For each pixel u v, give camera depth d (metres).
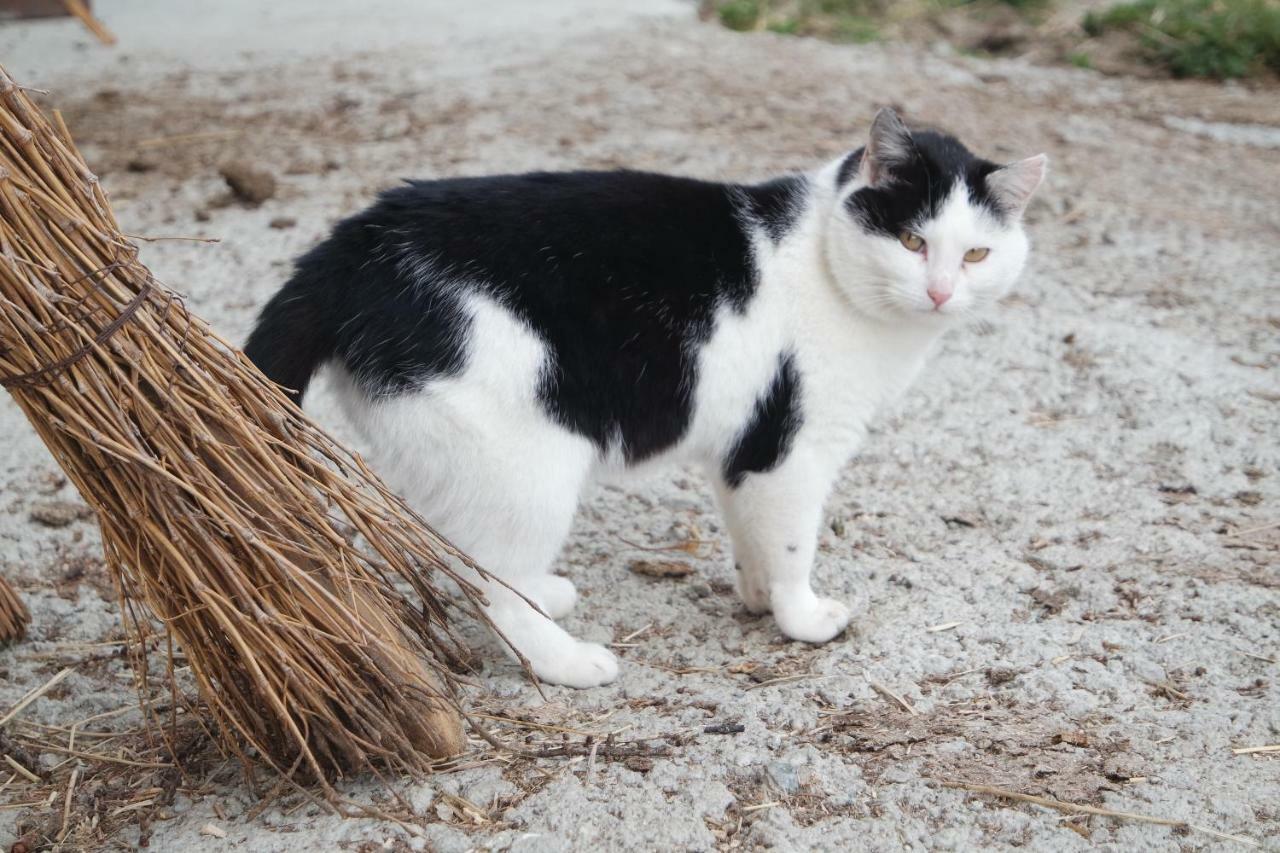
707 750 2.82
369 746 2.62
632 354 3.02
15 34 9.29
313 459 2.60
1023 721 2.96
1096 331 5.21
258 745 2.64
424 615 2.88
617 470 3.24
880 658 3.28
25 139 2.23
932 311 3.21
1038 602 3.54
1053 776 2.72
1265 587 3.52
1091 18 10.36
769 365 3.20
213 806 2.71
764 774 2.73
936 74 9.05
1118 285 5.75
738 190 3.29
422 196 3.02
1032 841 2.54
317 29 9.45
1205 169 7.49
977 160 3.36
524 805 2.64
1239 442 4.41
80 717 3.09
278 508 2.50
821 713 3.01
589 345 2.96
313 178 6.42
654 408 3.12
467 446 2.88
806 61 8.94
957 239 3.21
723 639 3.49
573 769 2.76
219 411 2.43
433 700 2.78
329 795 2.59
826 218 3.29
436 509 2.98
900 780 2.72
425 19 9.75
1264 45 9.71
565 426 2.94
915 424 4.68
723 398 3.19
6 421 4.55
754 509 3.33
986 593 3.61
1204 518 3.98
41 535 3.89
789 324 3.21
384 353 2.86
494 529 2.98
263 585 2.49
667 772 2.74
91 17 8.98
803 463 3.28
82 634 3.45
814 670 3.24
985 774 2.73
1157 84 9.54
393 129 7.07
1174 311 5.50
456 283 2.88
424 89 7.80
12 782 2.84
